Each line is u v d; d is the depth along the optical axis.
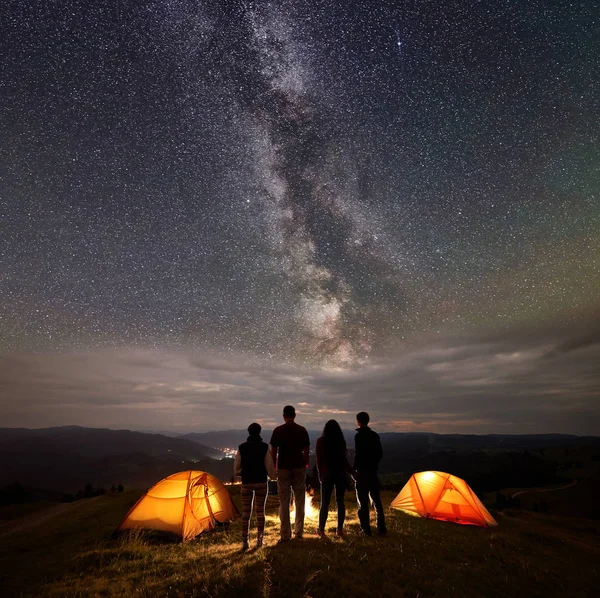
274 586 5.68
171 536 9.30
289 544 7.56
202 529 10.02
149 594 5.50
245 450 7.80
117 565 7.01
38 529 12.43
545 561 8.69
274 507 13.12
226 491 11.70
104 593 5.68
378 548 7.67
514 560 8.21
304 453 7.98
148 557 7.54
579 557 10.12
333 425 8.60
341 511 8.35
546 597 6.54
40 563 7.62
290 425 8.07
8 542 10.33
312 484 12.07
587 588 7.33
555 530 14.55
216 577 5.88
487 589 6.41
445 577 6.62
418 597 5.73
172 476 10.69
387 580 6.20
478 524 11.72
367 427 9.12
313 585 5.73
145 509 9.95
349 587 5.78
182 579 5.97
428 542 8.69
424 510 12.33
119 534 9.70
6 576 6.85
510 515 18.61
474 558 8.07
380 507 8.85
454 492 12.38
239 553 7.20
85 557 7.59
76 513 16.09
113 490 29.94
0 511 18.97
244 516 7.59
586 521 18.52
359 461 8.84
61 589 5.85
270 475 7.71
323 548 7.37
